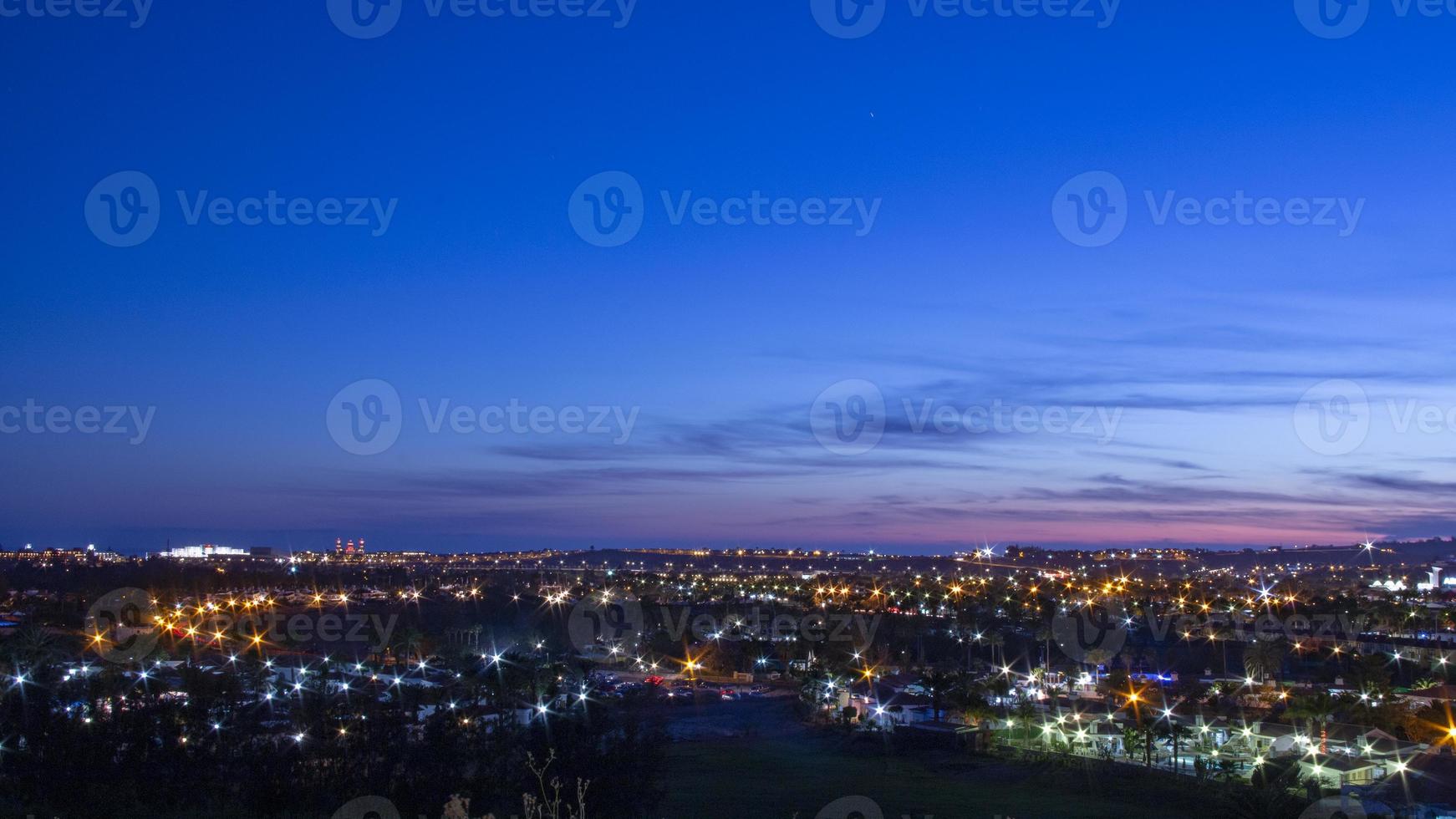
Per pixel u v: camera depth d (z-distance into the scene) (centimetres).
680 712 10688
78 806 4522
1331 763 6725
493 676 8925
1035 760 7800
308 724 5644
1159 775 7125
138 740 4794
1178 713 8844
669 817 5781
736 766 7788
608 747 5278
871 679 11938
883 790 6919
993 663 14225
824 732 9350
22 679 5788
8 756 4628
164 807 4747
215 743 5078
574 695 7025
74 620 14625
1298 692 9919
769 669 14612
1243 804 5859
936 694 9850
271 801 4700
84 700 5944
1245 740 7844
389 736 5091
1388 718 7950
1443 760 6688
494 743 5362
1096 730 8650
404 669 12238
